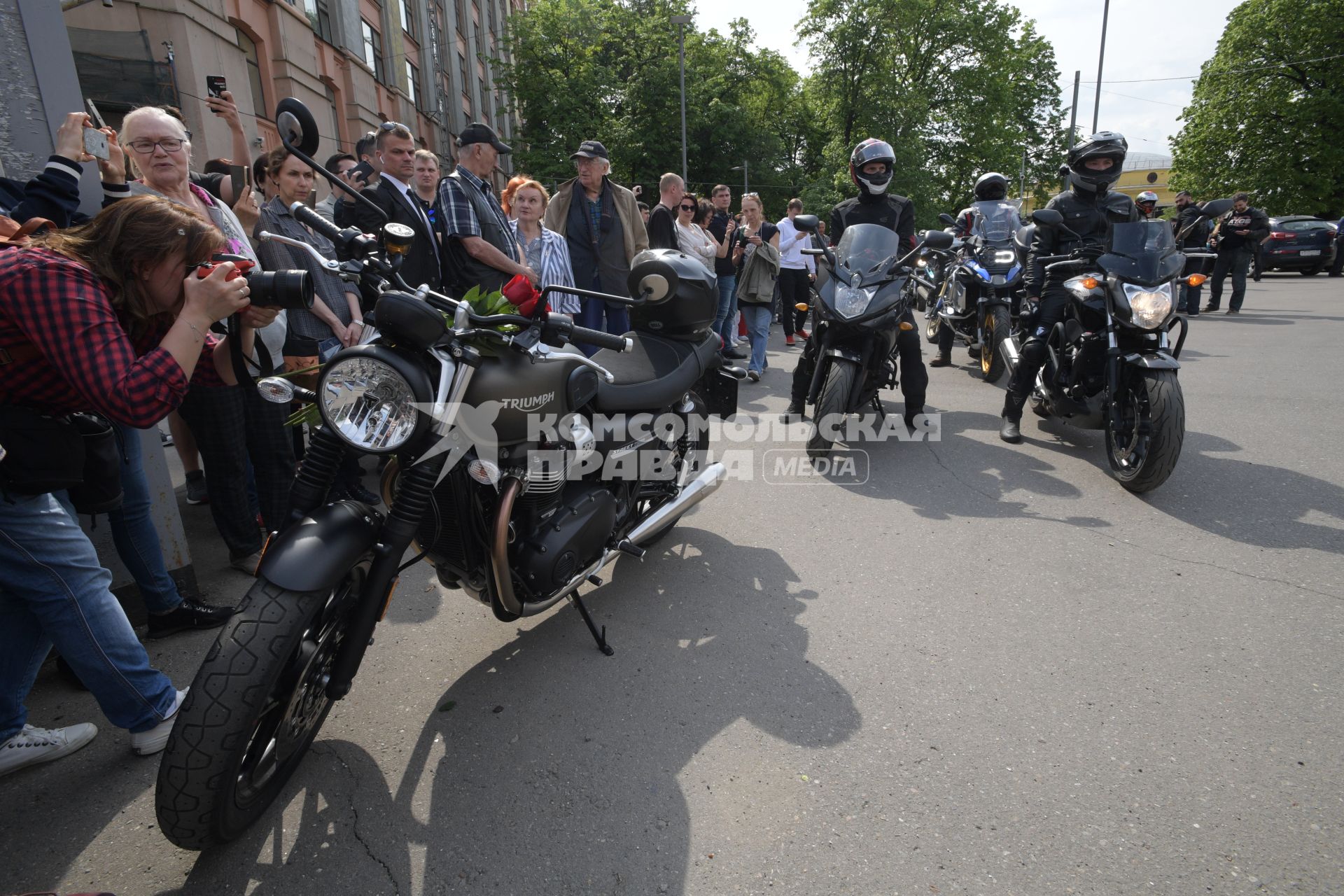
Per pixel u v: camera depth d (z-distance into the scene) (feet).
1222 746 7.14
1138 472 13.03
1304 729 7.34
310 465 6.72
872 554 11.61
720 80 113.91
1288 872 5.74
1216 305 38.52
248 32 43.98
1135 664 8.51
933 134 128.06
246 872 6.01
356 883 5.89
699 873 5.92
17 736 7.25
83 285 5.62
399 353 6.34
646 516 10.39
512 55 118.93
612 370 9.92
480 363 7.07
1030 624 9.43
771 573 11.10
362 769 7.16
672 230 22.21
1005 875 5.80
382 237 6.96
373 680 8.66
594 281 19.31
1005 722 7.61
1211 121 106.22
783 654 8.98
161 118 9.54
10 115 8.60
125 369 5.54
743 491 14.44
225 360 7.57
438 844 6.26
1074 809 6.44
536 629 9.71
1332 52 96.63
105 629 6.91
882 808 6.52
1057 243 16.30
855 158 17.42
